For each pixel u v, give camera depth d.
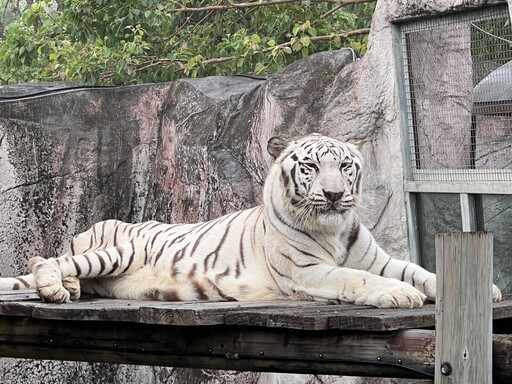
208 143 9.60
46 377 10.53
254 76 10.48
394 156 8.02
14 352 6.41
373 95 8.14
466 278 4.33
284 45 11.43
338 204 6.30
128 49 11.86
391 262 6.60
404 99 8.02
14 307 6.14
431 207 7.87
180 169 9.98
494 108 7.38
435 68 7.80
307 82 8.76
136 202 10.69
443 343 4.37
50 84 11.16
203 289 6.86
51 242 10.55
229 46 11.98
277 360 5.20
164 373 9.84
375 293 5.71
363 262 6.63
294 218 6.48
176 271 7.01
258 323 5.08
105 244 7.64
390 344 4.76
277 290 6.62
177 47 12.88
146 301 6.61
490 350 4.36
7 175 10.40
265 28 12.80
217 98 9.91
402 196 8.00
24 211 10.45
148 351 5.77
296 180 6.45
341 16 12.63
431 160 7.86
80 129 10.67
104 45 12.55
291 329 5.13
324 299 6.17
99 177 10.69
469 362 4.32
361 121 8.22
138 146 10.72
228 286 6.76
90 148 10.69
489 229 7.46
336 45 11.87
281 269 6.52
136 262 7.22
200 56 12.07
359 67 8.37
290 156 6.59
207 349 5.48
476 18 7.46
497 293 6.03
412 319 4.82
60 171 10.57
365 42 12.02
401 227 8.00
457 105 7.66
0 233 10.38
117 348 5.91
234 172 9.11
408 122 8.01
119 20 12.23
